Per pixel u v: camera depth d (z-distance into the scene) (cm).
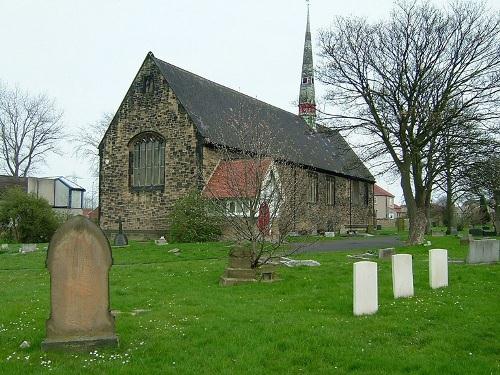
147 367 743
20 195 3631
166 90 3512
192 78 3925
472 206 6194
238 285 1503
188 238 3103
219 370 734
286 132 4612
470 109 2956
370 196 6006
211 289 1446
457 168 2872
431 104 2933
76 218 852
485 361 778
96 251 854
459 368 742
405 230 6034
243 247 1573
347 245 3159
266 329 934
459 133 2825
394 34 3619
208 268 1878
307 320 1011
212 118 3662
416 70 2919
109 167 3750
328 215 4419
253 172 1980
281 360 778
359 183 5681
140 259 2278
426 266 1839
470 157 2825
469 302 1186
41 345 824
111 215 3725
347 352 812
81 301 844
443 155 2906
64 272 840
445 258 1426
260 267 1587
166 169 3481
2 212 3556
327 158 5041
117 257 2339
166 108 3506
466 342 873
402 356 796
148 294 1384
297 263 1900
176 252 2478
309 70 5631
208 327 956
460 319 1028
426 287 1409
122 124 3703
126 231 3647
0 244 3244
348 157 5366
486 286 1402
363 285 1082
